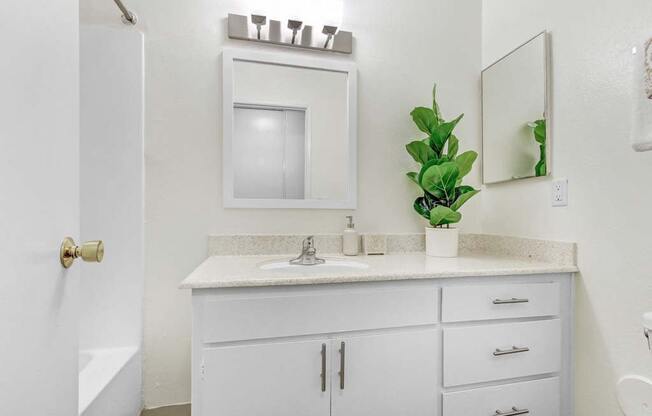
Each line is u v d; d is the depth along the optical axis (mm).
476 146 1821
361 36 1705
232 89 1535
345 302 1060
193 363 965
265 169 1578
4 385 464
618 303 1126
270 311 1002
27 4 521
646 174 1048
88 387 1116
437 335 1135
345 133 1667
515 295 1211
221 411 965
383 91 1727
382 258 1505
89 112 1419
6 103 470
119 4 1327
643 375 1050
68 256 629
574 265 1272
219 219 1523
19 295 500
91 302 1412
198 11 1516
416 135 1761
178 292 1477
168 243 1475
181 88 1492
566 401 1263
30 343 528
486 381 1171
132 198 1443
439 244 1545
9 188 476
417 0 1779
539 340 1228
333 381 1045
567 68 1327
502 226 1677
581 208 1262
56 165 611
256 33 1551
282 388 1006
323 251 1611
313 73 1638
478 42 1818
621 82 1126
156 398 1450
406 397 1103
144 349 1446
